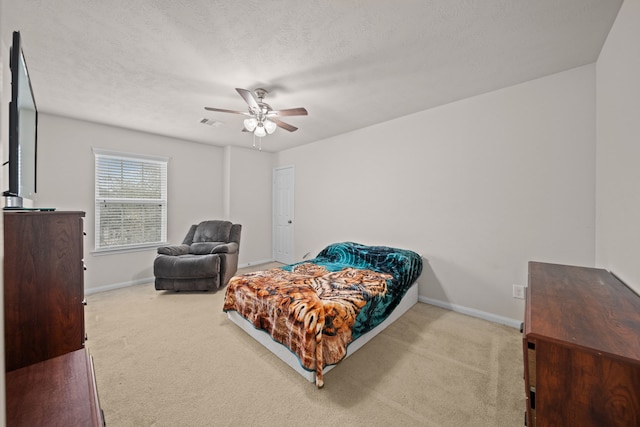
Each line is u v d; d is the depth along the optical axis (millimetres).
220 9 1537
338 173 4160
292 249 5016
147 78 2340
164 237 4246
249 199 5113
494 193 2652
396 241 3451
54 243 1233
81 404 961
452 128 2916
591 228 2164
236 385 1736
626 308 1059
